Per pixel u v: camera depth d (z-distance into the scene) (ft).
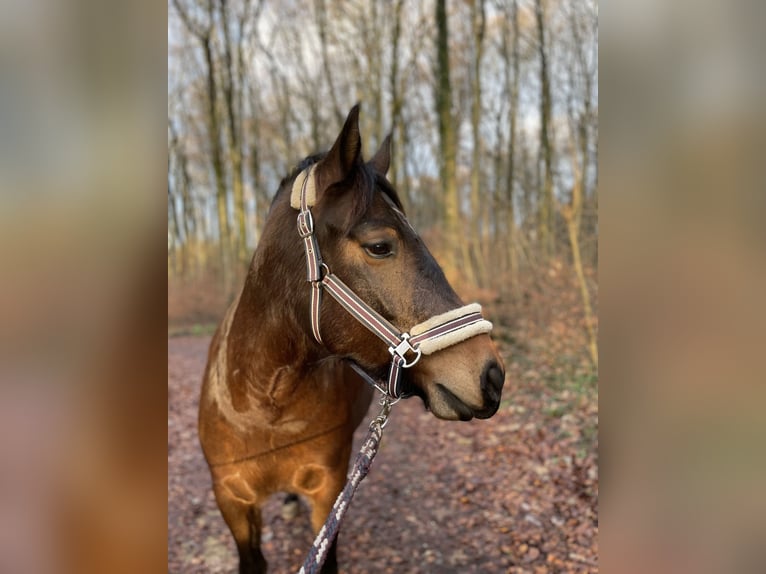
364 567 9.32
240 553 7.18
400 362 4.95
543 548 9.59
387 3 34.73
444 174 27.07
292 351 5.76
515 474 12.16
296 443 6.51
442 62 27.22
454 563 9.37
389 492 11.82
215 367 6.70
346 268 5.07
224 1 37.76
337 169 5.06
